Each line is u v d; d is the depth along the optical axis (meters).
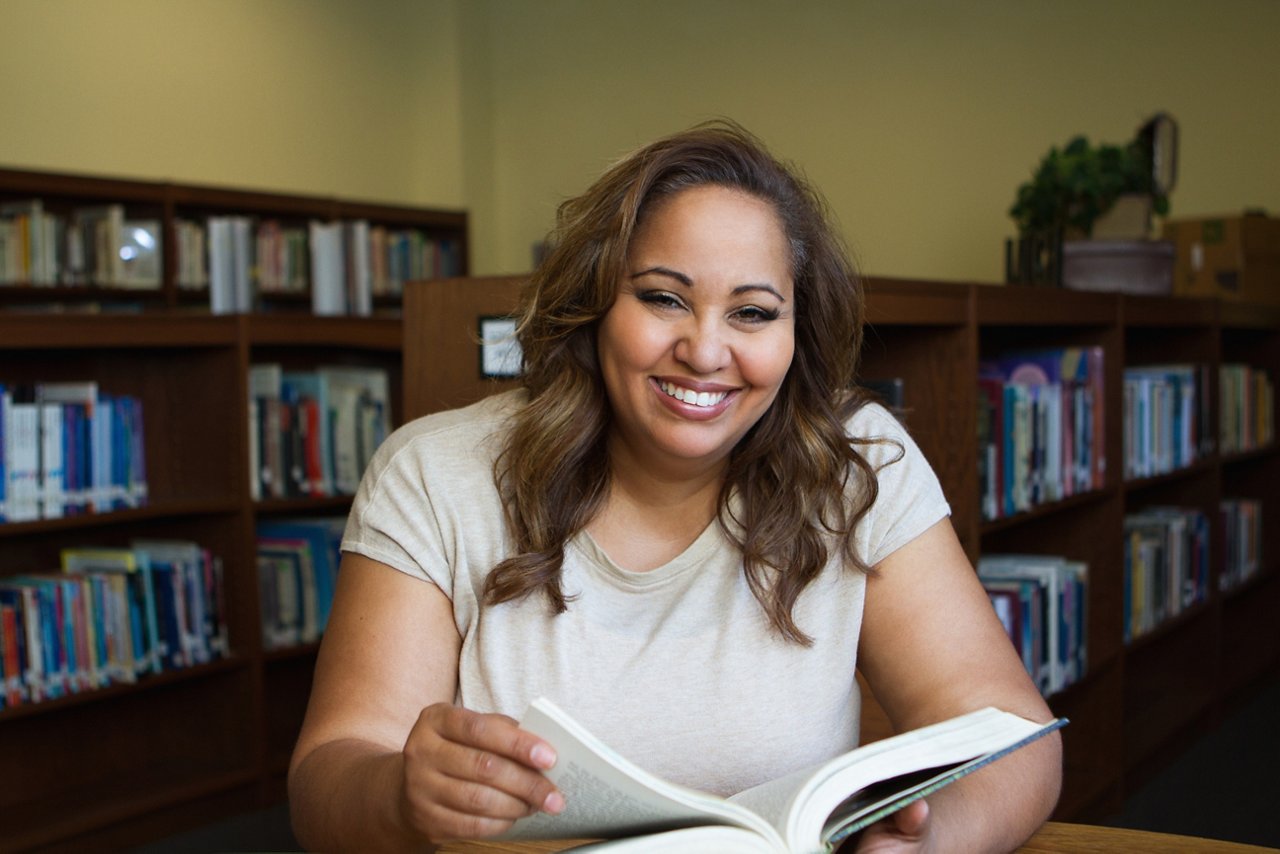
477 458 1.26
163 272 5.13
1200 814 3.16
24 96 5.02
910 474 1.30
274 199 5.55
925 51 5.77
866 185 5.96
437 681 1.24
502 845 1.11
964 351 2.22
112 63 5.35
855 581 1.27
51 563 3.24
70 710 3.24
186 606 3.25
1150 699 3.93
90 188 4.86
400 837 0.96
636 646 1.23
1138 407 3.46
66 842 2.95
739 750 1.22
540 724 0.83
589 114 6.75
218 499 3.30
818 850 0.84
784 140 6.19
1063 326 3.14
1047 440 2.79
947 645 1.25
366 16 6.54
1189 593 3.85
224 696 3.39
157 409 3.38
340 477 3.70
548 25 6.83
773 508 1.23
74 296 4.85
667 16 6.48
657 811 0.84
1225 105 5.07
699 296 1.12
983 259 5.68
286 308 5.72
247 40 5.93
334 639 1.24
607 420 1.23
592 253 1.17
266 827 3.23
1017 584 2.73
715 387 1.14
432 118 6.86
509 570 1.21
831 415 1.25
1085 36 5.37
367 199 6.59
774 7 6.16
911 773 0.96
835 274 1.21
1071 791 2.99
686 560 1.23
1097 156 3.56
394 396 3.94
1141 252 3.49
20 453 2.96
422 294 2.14
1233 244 4.53
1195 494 4.01
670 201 1.13
